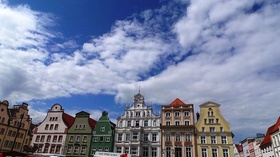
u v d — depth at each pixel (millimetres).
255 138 82875
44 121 65875
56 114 66188
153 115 59594
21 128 65938
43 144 62281
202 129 55562
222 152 52031
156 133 57062
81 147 59656
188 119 56969
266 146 61344
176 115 58375
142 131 57844
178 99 63531
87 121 63125
